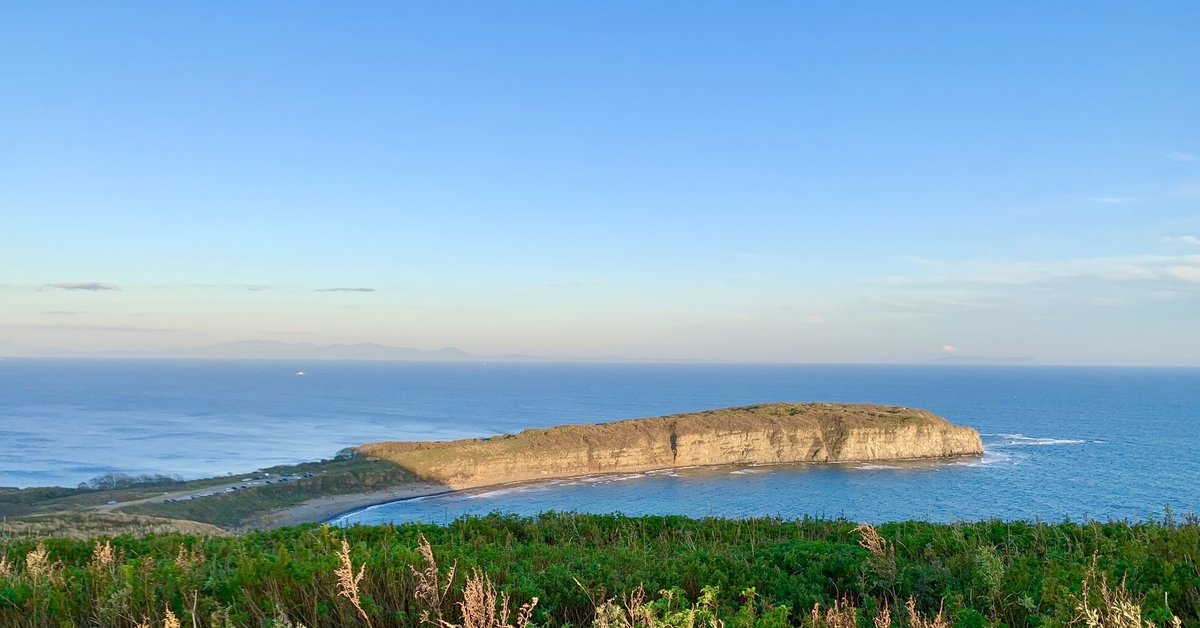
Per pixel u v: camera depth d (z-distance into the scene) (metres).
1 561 7.96
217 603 6.27
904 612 6.42
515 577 7.41
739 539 11.61
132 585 6.46
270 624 5.63
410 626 6.08
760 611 6.78
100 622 6.00
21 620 6.12
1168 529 9.36
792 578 7.55
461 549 8.77
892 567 7.43
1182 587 6.34
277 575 6.81
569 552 9.47
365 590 6.67
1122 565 7.05
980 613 6.21
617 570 7.83
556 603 6.79
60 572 7.29
